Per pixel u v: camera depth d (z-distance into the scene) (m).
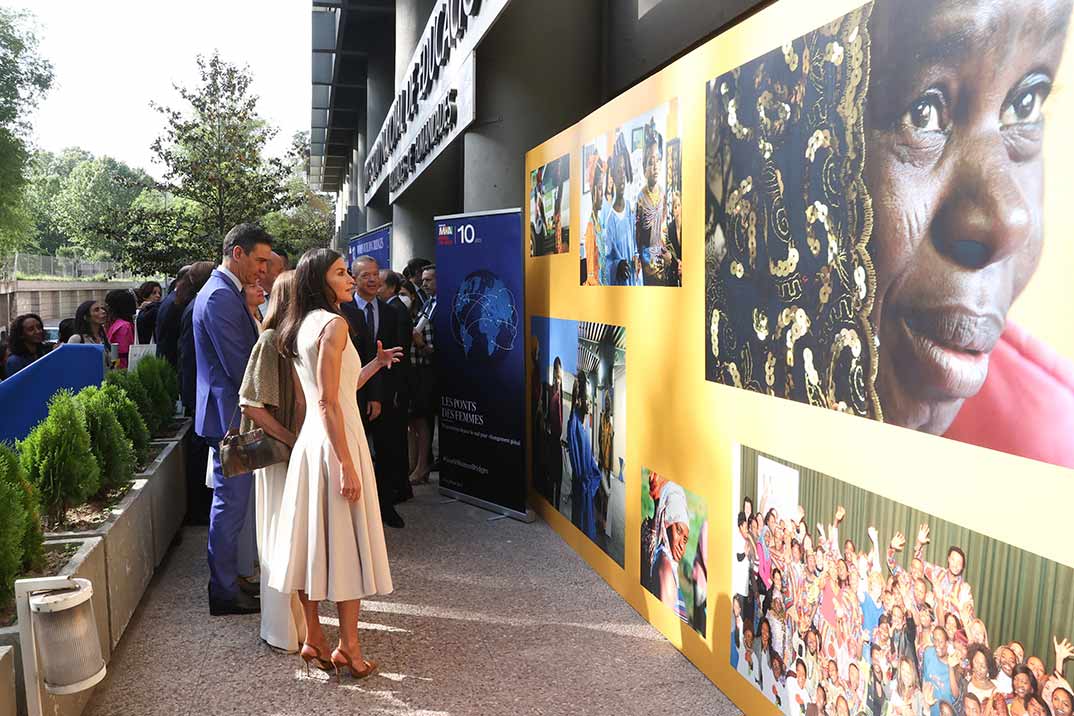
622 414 5.03
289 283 4.34
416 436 8.23
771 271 3.33
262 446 4.20
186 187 22.08
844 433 2.91
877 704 2.77
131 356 8.11
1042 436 2.08
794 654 3.26
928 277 2.46
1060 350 2.01
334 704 3.83
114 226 22.00
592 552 5.63
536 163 6.71
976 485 2.31
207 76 22.14
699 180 3.93
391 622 4.78
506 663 4.24
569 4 8.27
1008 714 2.23
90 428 4.94
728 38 3.62
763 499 3.46
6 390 6.60
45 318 48.22
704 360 3.96
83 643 2.86
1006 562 2.21
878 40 2.65
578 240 5.74
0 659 2.86
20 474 3.77
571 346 5.95
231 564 4.88
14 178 53.00
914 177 2.51
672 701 3.83
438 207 16.84
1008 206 2.17
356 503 3.97
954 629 2.42
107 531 4.21
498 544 6.20
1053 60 2.01
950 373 2.39
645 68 7.11
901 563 2.63
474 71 7.59
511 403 6.82
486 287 6.98
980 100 2.25
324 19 20.38
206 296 4.78
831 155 2.91
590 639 4.52
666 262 4.34
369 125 22.19
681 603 4.30
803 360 3.13
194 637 4.58
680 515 4.27
